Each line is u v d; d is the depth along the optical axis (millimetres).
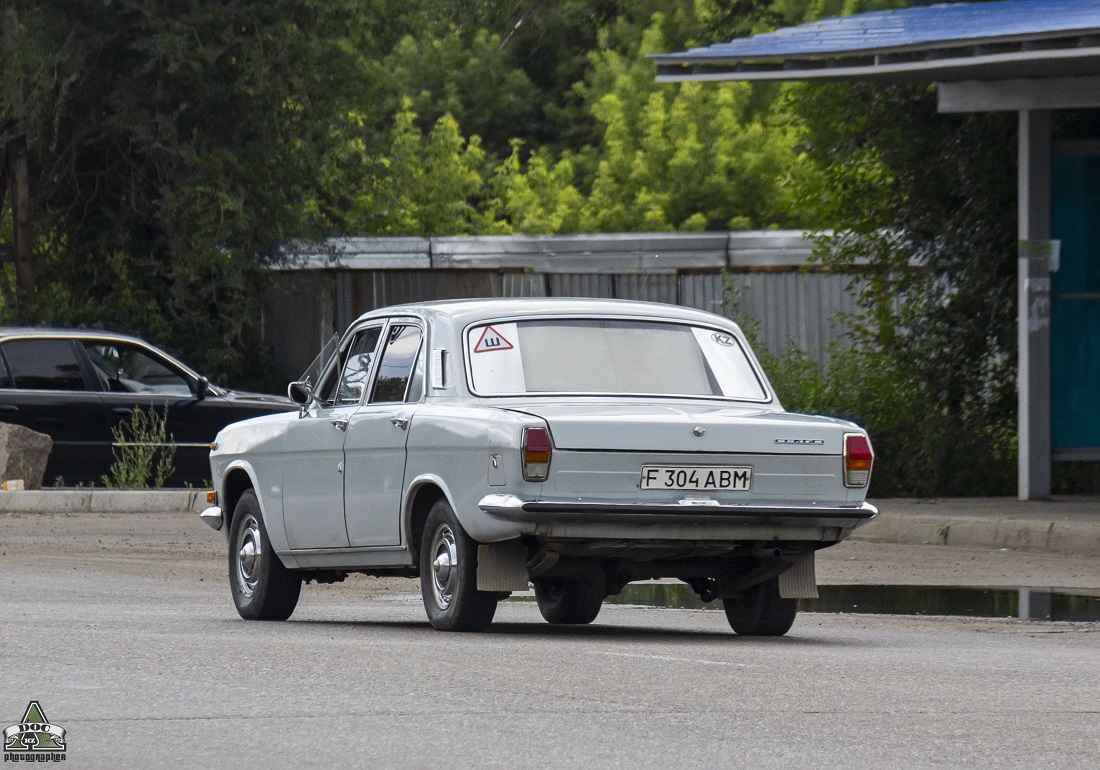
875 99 64438
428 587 27688
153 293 82812
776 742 17234
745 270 89312
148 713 18734
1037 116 53406
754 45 54344
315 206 87062
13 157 78938
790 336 88500
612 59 168250
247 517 32219
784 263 98438
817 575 41062
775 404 29203
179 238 78812
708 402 28594
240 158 79312
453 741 17188
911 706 19484
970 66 49438
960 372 63469
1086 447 55531
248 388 87000
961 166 62094
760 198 151000
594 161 165000
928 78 53906
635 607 36062
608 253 100250
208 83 78438
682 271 90500
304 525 30594
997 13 54406
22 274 79312
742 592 28719
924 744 17219
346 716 18578
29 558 43344
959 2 59469
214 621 30703
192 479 60688
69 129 80500
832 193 67312
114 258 81438
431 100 172125
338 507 29703
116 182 82562
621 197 153625
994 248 62000
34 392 58906
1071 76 52312
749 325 74250
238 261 79312
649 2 99812
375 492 28719
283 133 80625
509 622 31734
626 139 159125
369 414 29156
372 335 30609
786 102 67938
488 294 90625
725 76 53312
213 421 60781
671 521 26000
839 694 20328
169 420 60312
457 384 27953
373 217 125812
